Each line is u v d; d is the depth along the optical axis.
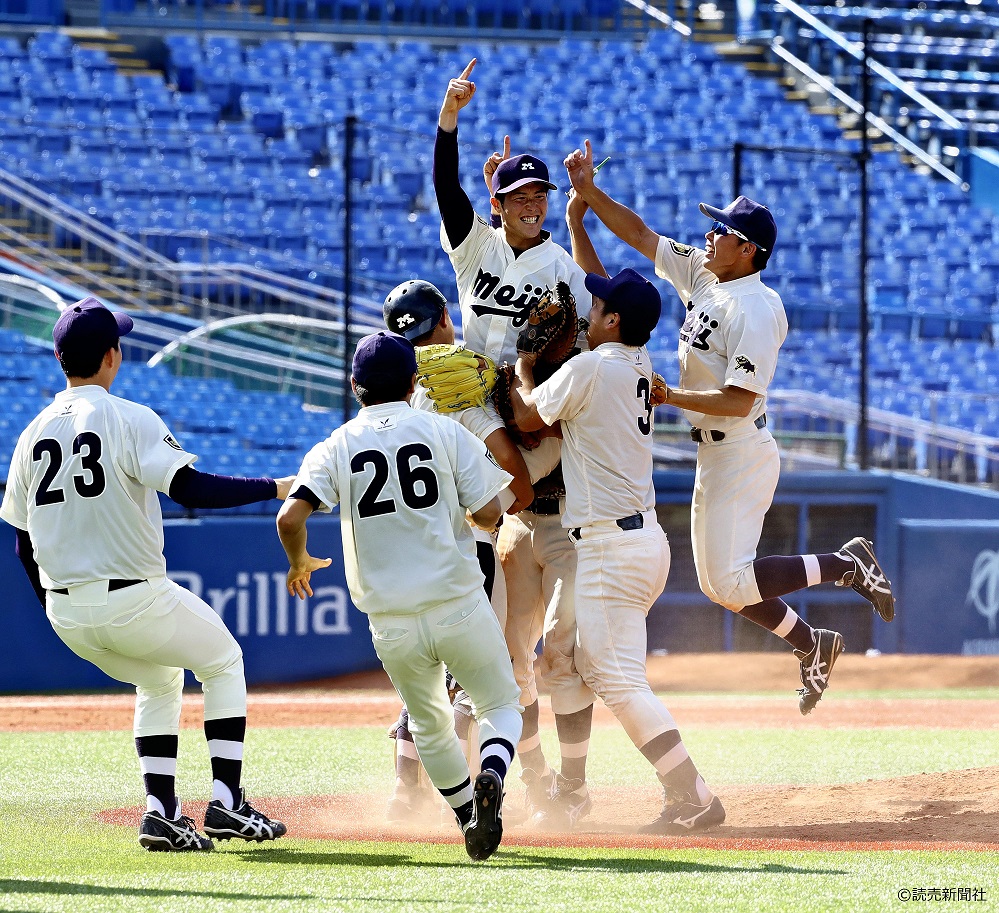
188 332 62.03
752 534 22.30
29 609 44.34
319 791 24.77
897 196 89.31
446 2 103.06
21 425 57.53
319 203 79.12
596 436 19.55
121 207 74.44
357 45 99.62
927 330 76.50
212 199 77.69
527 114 92.81
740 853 16.80
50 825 20.17
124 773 26.77
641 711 19.75
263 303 65.69
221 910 12.69
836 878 14.61
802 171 89.81
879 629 51.34
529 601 21.58
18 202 70.25
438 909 12.73
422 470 16.03
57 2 98.25
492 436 19.83
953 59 103.75
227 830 16.98
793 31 104.31
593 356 19.41
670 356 58.16
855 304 75.81
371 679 46.75
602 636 19.84
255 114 87.69
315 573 46.66
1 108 83.06
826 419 55.69
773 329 21.12
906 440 56.31
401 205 80.56
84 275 65.62
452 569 15.99
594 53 101.44
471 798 17.14
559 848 17.36
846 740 32.84
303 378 61.09
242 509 47.22
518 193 20.44
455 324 69.69
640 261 75.44
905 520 52.06
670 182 86.19
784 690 45.16
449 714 16.88
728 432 21.98
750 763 28.73
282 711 39.44
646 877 14.66
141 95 87.81
